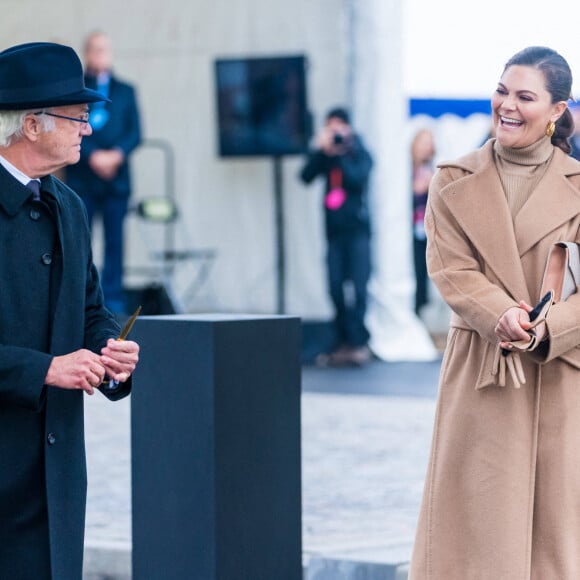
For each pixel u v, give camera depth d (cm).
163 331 915
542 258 848
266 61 2598
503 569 839
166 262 2719
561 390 848
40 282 749
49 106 734
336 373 2269
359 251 2397
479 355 863
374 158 2475
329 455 1540
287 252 2628
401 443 1614
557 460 844
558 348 822
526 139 847
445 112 2716
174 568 919
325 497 1330
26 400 717
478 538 854
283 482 935
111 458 1532
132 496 944
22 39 2731
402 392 2034
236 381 900
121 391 779
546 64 838
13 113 733
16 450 739
